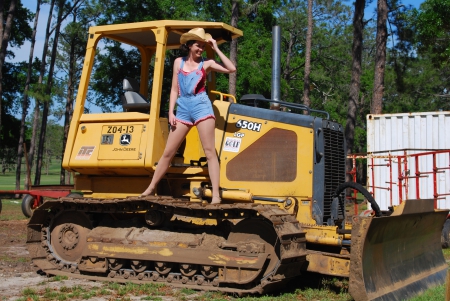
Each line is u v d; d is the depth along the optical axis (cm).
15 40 3866
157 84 732
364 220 593
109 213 797
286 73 4088
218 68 700
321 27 4428
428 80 4456
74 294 659
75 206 793
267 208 652
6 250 1052
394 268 674
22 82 3881
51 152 10238
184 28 750
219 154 746
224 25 750
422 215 718
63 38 3900
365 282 596
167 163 712
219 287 677
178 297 649
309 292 679
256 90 3006
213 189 696
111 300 634
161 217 739
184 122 702
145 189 768
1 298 651
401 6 2444
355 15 2456
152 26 745
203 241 700
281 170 723
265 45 3153
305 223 704
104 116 763
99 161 752
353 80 2473
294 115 728
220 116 757
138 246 724
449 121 1480
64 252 806
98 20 3359
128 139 741
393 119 1548
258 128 739
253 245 662
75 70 4153
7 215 1850
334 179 741
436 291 677
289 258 618
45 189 1736
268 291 667
